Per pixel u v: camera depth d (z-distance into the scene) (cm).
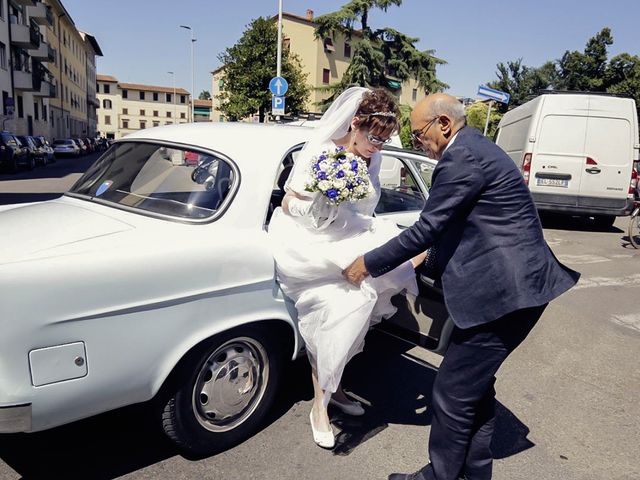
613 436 308
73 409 209
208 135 294
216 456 268
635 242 905
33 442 274
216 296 242
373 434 296
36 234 233
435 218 209
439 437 233
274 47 2097
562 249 849
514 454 286
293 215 259
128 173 293
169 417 248
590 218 1209
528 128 1008
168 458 264
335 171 240
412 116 229
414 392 345
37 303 194
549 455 287
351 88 259
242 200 261
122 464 258
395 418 314
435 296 257
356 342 261
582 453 290
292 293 264
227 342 257
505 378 380
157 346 226
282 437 287
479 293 211
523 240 209
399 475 251
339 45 3638
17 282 191
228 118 2247
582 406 343
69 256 206
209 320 242
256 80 2109
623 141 965
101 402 217
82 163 3009
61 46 5109
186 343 236
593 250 847
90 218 259
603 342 456
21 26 3244
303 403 322
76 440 277
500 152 212
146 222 252
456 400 227
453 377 227
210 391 259
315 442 283
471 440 244
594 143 968
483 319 210
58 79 4988
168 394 245
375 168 282
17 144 2139
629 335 475
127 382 221
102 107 9200
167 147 291
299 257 251
